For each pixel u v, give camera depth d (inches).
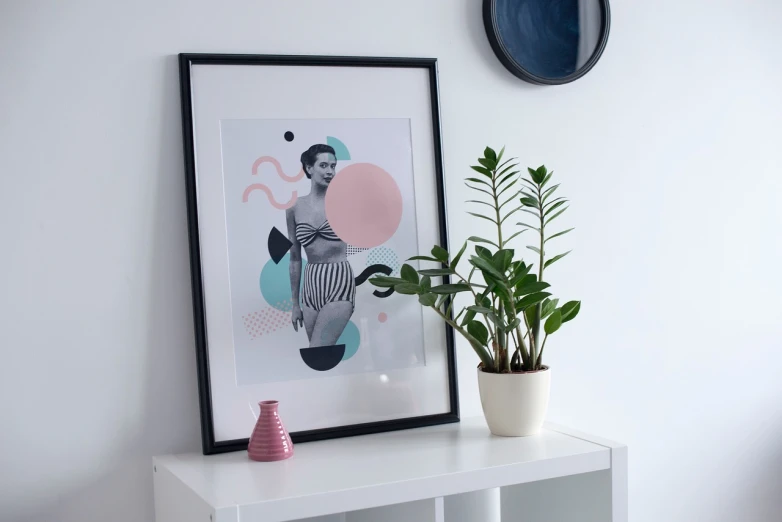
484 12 66.1
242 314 57.0
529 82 67.9
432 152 63.6
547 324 58.5
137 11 55.9
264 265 57.8
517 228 67.7
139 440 55.7
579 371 69.9
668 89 74.1
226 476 49.2
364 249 60.9
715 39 76.3
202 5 57.6
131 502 55.4
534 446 54.9
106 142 55.1
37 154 53.3
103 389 54.9
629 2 72.4
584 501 56.4
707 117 75.9
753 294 78.1
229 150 57.2
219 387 56.0
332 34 61.4
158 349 56.3
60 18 53.8
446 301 63.1
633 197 72.4
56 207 53.7
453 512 63.6
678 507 74.7
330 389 59.1
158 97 56.4
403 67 62.9
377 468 50.3
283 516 44.2
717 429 76.4
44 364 53.4
